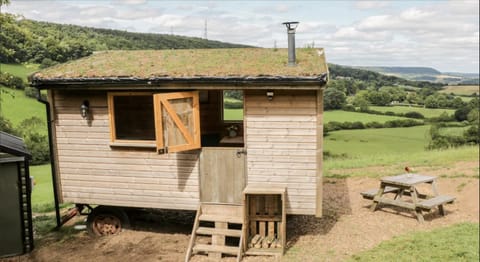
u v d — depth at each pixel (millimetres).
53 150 9766
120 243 9453
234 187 8992
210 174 9062
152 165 9336
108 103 9211
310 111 8398
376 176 15531
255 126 8672
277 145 8648
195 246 8617
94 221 10086
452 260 8062
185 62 9648
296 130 8516
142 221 10891
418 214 10523
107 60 10383
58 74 9156
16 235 8938
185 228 10438
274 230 9461
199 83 8383
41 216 12016
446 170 15852
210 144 10820
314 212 8734
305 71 8102
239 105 29297
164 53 11086
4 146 8578
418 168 16562
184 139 8602
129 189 9531
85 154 9625
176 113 8414
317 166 8547
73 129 9594
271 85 8102
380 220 10703
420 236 9422
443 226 10273
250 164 8836
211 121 11633
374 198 11359
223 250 8430
